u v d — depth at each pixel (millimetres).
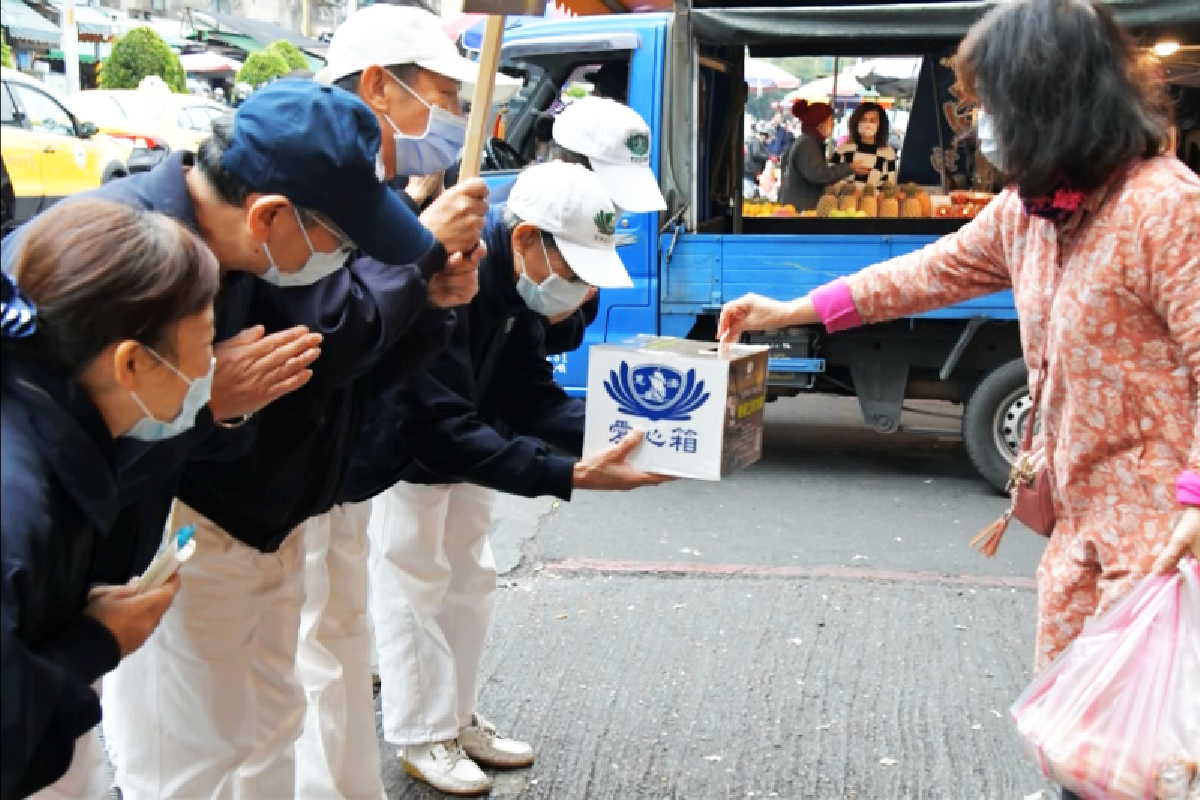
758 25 5781
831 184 7148
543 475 2621
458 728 3234
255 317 2094
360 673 2785
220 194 1846
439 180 2885
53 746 1470
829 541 5414
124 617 1598
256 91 1889
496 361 2939
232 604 2223
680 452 2344
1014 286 2445
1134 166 2148
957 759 3430
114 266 1438
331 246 1906
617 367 2359
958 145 7316
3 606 1332
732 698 3812
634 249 6094
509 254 2729
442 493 3037
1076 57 2047
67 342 1448
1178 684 2123
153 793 2271
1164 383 2156
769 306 2822
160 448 1738
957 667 4066
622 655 4137
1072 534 2336
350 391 2312
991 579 4914
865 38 5773
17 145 10180
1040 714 2273
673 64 5938
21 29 19359
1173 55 6285
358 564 2773
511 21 6516
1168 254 2068
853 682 3941
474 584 3254
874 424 6273
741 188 7051
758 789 3258
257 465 2152
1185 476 2102
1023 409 6012
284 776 2455
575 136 3469
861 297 2727
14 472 1393
